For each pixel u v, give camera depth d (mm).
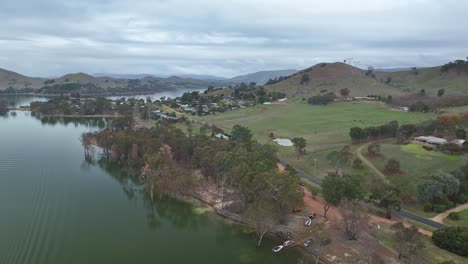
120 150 169000
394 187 111562
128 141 167375
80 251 89875
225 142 163750
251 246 94188
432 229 95562
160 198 126500
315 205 113625
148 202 124062
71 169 159250
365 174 133750
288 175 108438
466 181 120000
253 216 95000
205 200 123312
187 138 172250
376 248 85500
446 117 183250
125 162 166750
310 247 90250
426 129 173750
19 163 164875
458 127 174500
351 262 82562
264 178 105438
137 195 130750
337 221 101312
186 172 137125
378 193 108000
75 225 104188
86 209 116062
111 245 93625
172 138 174250
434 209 107438
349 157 143625
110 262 85562
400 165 136250
